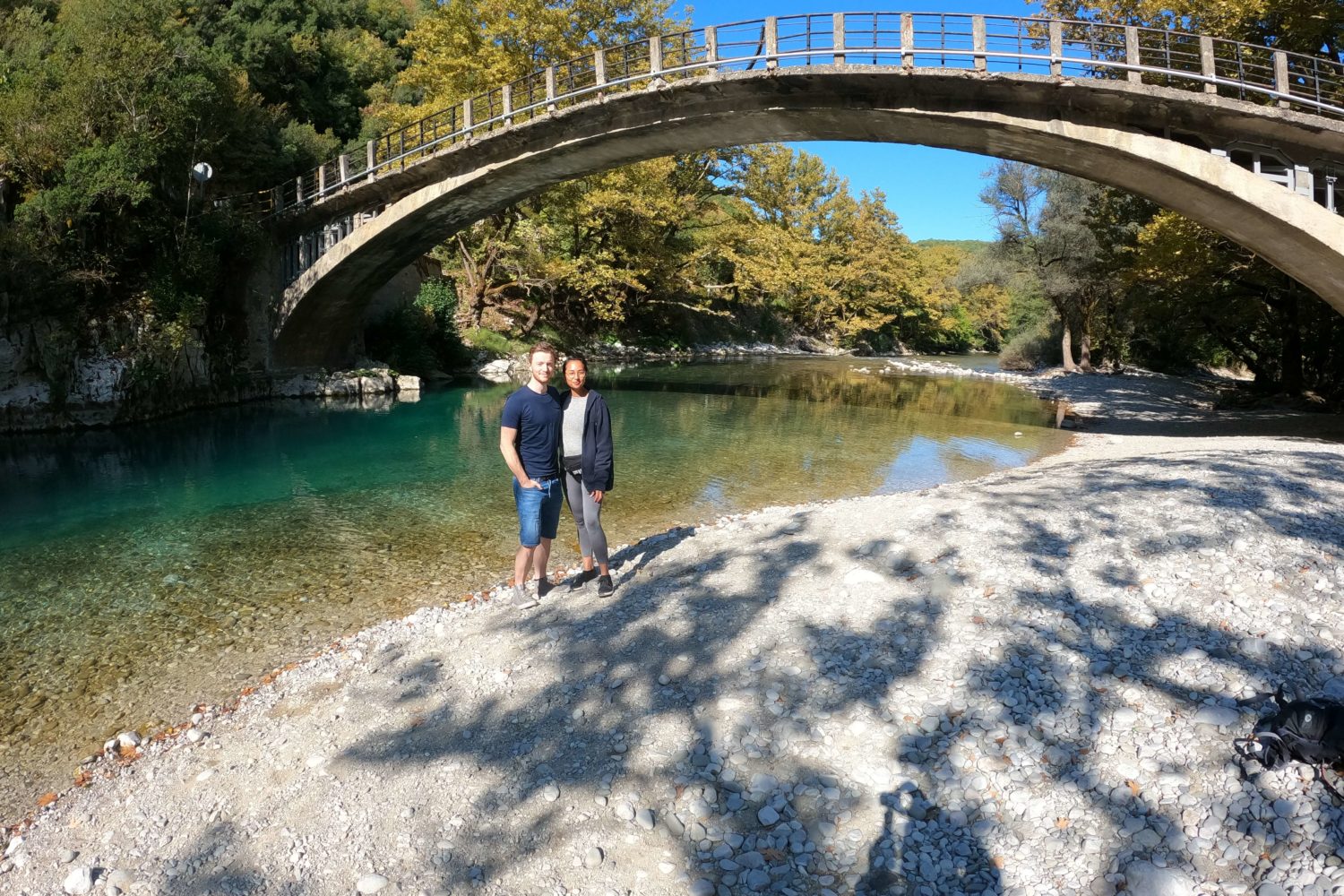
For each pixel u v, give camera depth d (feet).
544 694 14.66
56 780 13.87
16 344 52.08
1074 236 105.81
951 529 20.83
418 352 94.99
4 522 31.58
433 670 16.19
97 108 55.11
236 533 29.96
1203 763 11.42
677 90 53.78
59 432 53.78
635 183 118.21
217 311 70.49
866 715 13.17
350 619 21.43
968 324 249.14
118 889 10.30
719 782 11.88
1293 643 14.24
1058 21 43.88
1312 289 48.29
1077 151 47.85
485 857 10.58
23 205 51.03
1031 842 10.44
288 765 13.10
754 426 57.67
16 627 20.93
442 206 68.85
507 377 102.06
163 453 46.88
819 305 192.54
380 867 10.44
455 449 48.65
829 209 193.88
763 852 10.48
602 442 19.03
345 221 73.87
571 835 10.90
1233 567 17.15
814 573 19.11
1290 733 10.96
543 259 113.60
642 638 16.52
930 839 10.61
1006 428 57.16
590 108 56.90
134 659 18.93
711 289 149.18
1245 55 54.95
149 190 54.54
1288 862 9.61
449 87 99.81
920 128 51.93
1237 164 46.32
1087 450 46.16
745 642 15.87
